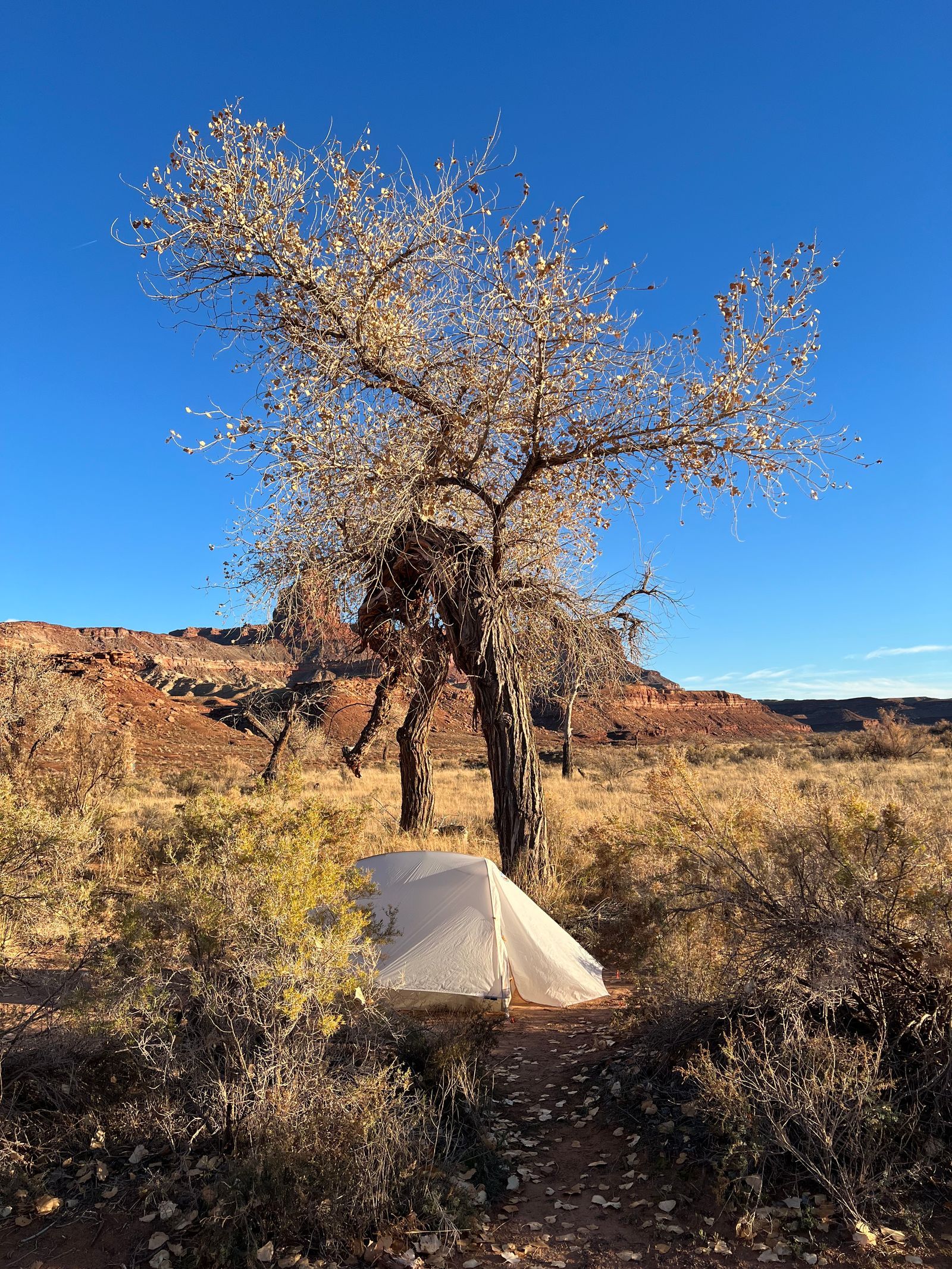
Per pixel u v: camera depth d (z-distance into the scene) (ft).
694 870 17.88
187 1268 10.49
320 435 28.43
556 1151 13.78
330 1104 12.63
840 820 16.67
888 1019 13.65
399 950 20.56
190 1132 12.95
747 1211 11.12
